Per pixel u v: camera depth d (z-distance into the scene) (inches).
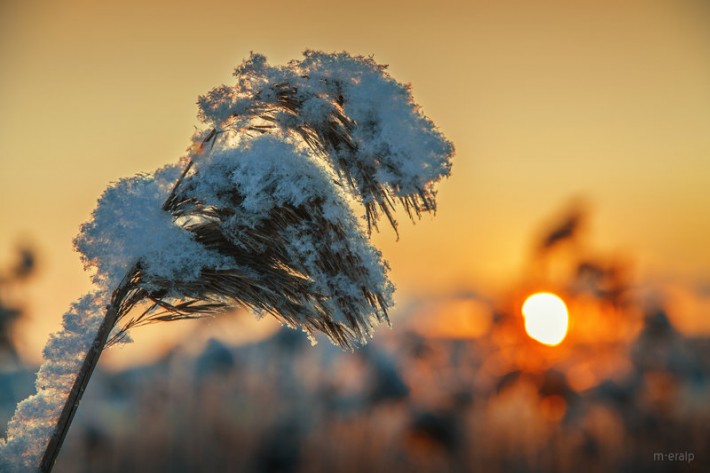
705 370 425.7
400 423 410.3
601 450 404.5
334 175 62.4
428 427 396.5
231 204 62.3
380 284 61.1
